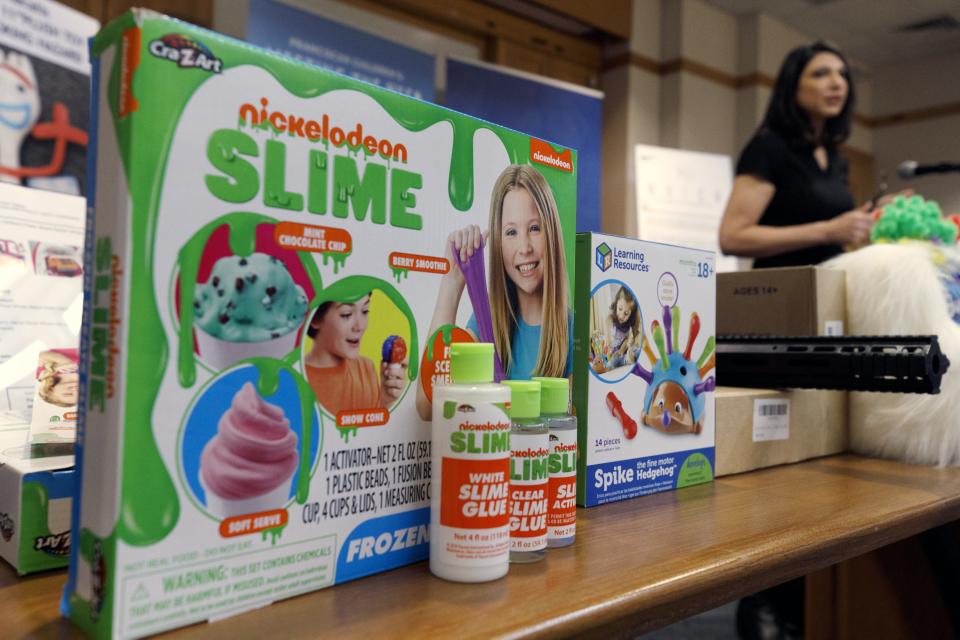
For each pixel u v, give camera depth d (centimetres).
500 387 46
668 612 44
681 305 74
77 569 38
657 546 52
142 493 36
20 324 67
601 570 47
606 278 66
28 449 53
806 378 84
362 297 45
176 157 37
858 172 598
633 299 68
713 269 78
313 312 43
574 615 39
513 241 55
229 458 39
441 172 50
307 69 42
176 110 37
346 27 296
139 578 36
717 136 469
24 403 65
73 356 58
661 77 451
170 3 271
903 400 92
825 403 95
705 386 77
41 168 157
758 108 474
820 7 473
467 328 51
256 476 40
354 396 45
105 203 37
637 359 69
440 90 361
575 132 288
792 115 190
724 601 48
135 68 35
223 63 38
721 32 470
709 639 192
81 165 165
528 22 392
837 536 57
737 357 91
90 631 37
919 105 586
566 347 59
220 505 39
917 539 106
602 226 444
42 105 157
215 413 39
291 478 42
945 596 104
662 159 356
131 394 36
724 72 472
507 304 54
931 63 578
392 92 46
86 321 38
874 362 78
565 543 52
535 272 56
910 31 519
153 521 36
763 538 54
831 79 186
